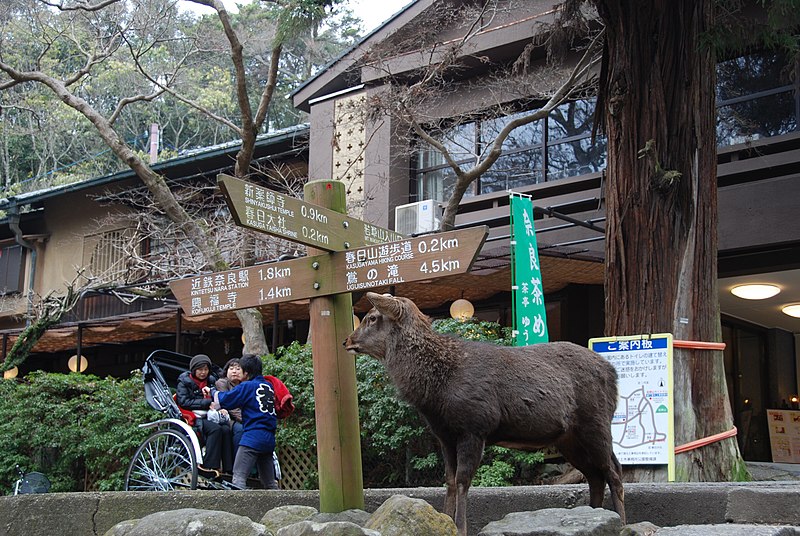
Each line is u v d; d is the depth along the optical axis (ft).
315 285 18.80
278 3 39.99
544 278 44.57
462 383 16.60
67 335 58.65
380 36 50.62
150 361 29.01
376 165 50.98
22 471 37.91
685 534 15.34
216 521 15.26
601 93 30.66
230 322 53.98
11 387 41.19
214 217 52.80
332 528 14.37
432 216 46.57
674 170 28.14
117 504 20.51
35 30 73.77
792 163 38.32
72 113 92.22
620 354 27.17
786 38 30.42
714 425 26.91
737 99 41.19
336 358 18.63
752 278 43.32
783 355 56.80
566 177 46.16
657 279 27.94
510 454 32.14
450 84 49.49
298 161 58.34
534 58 47.03
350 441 18.52
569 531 15.23
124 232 60.75
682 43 28.63
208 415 27.17
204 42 58.13
